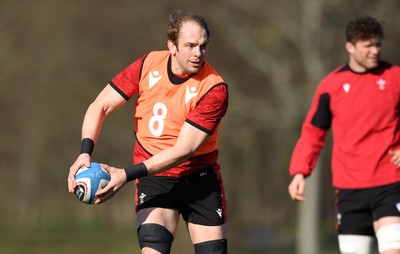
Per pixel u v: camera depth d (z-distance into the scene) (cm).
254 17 10250
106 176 1911
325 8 9675
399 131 2441
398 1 9625
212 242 2045
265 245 12725
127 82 2047
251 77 10619
